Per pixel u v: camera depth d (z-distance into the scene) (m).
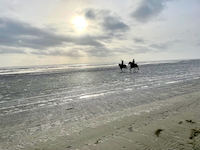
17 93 12.52
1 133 4.86
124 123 4.88
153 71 31.81
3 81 22.77
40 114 6.84
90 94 11.09
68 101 9.22
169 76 21.02
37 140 4.11
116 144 3.51
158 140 3.56
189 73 24.11
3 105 8.69
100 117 5.71
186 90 10.88
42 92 12.66
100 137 4.00
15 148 3.74
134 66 30.78
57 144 3.79
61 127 4.99
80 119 5.91
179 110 5.78
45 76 29.69
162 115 5.36
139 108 6.56
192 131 3.89
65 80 21.48
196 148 3.10
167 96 9.27
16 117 6.51
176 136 3.69
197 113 5.27
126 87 13.57
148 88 12.55
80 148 3.47
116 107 7.41
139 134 3.96
